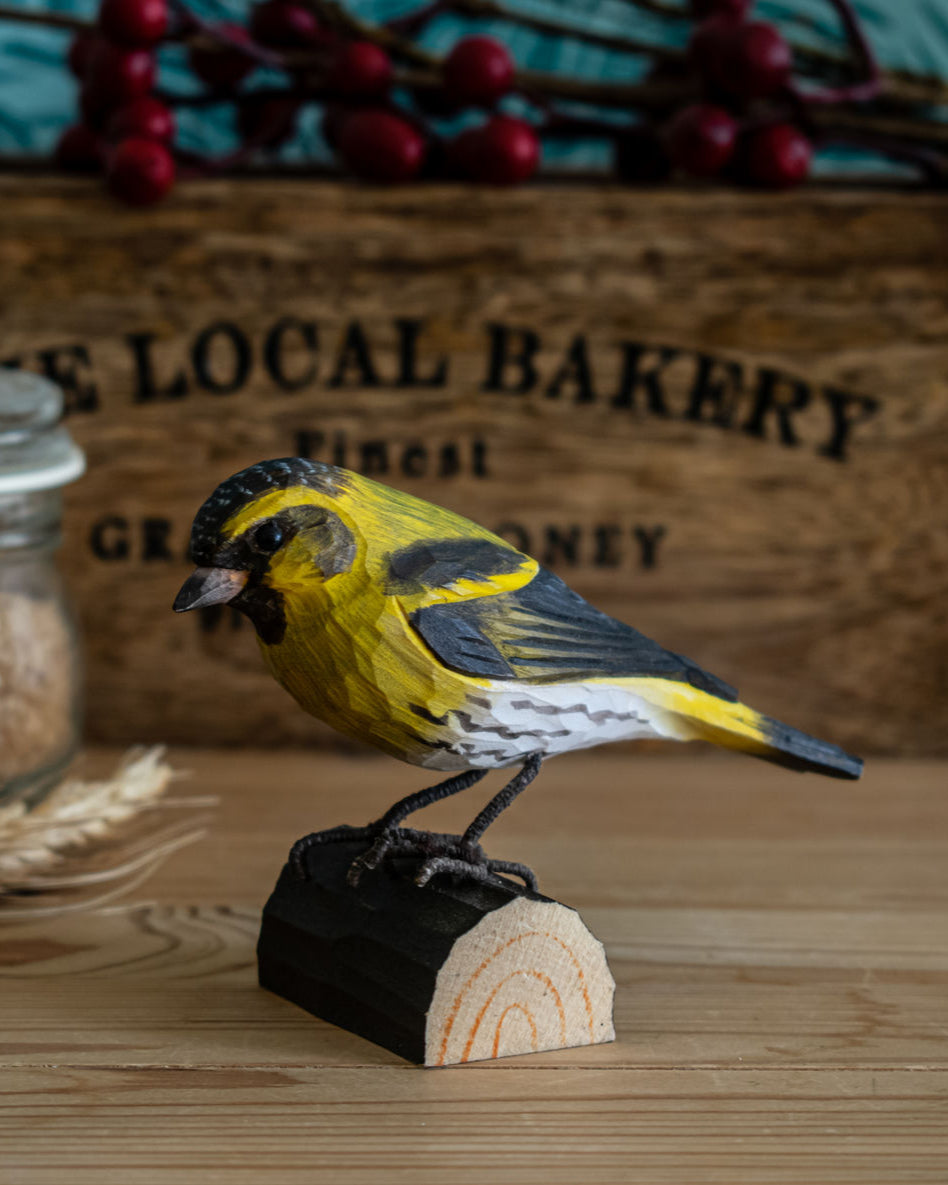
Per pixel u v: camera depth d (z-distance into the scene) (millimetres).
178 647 1135
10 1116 610
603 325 1094
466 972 652
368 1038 684
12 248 1064
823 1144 598
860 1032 702
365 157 1056
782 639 1146
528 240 1077
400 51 1125
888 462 1122
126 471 1106
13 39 1270
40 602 937
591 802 1055
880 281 1089
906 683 1152
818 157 1308
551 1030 677
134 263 1072
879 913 858
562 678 644
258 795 1048
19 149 1289
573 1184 564
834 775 733
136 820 991
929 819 1028
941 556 1135
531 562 678
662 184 1132
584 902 865
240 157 1126
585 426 1112
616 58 1291
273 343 1092
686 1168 578
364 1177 568
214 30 1082
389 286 1084
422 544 643
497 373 1102
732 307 1092
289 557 619
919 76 1153
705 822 1016
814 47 1185
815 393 1109
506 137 1049
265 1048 674
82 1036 686
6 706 899
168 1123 606
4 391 895
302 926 711
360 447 1110
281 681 670
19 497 894
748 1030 702
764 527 1130
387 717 640
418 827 985
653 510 1126
